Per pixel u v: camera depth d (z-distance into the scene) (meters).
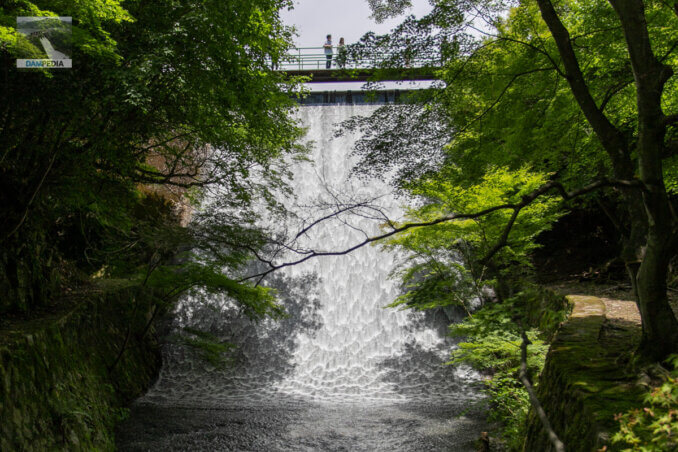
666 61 6.86
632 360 4.25
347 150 21.38
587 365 4.69
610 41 6.73
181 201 18.16
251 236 11.52
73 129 8.35
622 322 7.05
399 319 16.94
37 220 10.57
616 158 4.47
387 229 12.15
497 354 9.64
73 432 7.90
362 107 21.95
